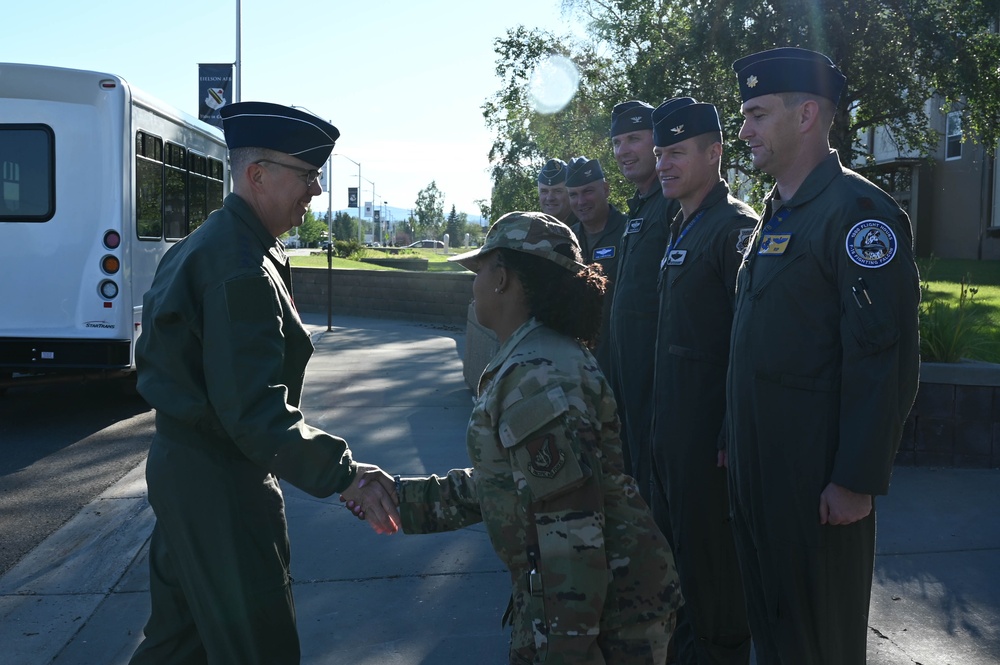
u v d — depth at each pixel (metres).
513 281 2.18
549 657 1.98
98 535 5.31
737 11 17.39
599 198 5.09
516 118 23.19
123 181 8.62
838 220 2.55
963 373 6.07
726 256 3.24
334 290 21.09
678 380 3.34
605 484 2.12
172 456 2.55
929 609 3.97
